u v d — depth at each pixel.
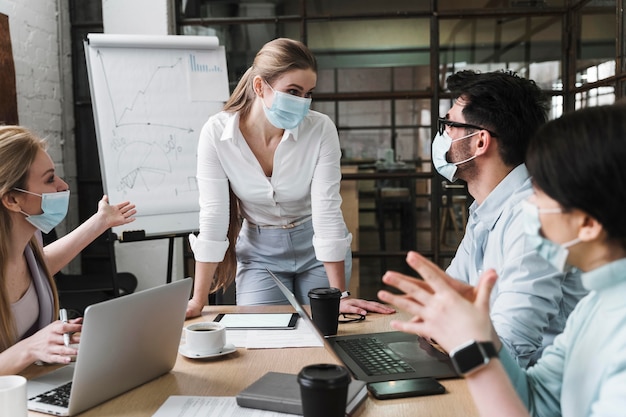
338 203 2.21
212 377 1.33
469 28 3.87
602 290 0.92
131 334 1.22
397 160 3.99
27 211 1.57
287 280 2.33
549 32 3.80
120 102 3.24
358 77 3.96
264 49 2.03
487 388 0.86
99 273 3.88
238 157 2.13
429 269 0.92
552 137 0.86
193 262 4.09
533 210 0.91
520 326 1.33
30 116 3.76
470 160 1.59
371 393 1.22
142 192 3.26
